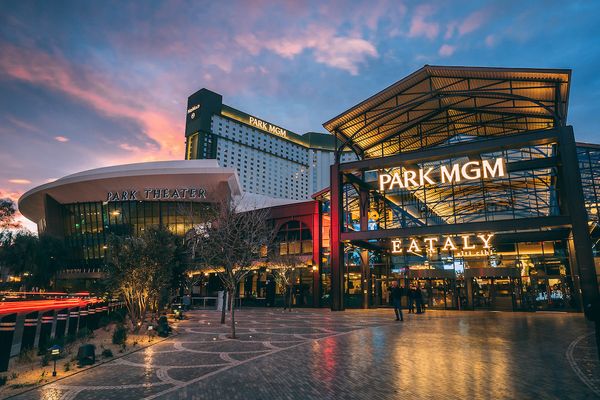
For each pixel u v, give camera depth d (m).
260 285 40.81
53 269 59.75
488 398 6.43
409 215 33.78
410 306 27.00
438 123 35.75
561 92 28.17
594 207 27.05
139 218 66.00
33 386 7.69
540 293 28.47
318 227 37.94
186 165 70.31
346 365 9.18
